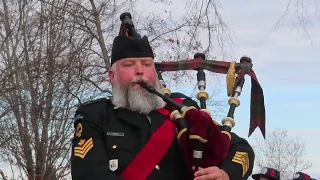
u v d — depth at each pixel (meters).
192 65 3.13
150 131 2.71
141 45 2.75
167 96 2.79
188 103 2.91
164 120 2.75
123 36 2.77
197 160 2.56
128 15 2.96
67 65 12.36
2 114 12.02
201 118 2.55
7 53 12.25
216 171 2.53
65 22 12.47
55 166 13.90
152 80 2.77
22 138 13.47
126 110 2.74
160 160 2.66
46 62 12.34
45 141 13.67
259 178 7.27
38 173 13.78
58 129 13.54
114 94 2.78
